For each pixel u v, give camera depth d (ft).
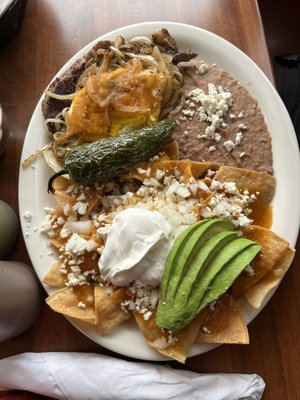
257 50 1.43
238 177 1.25
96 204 1.29
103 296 1.20
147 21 1.50
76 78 1.36
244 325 1.15
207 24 1.47
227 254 1.14
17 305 1.21
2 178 1.43
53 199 1.35
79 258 1.24
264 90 1.33
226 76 1.35
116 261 1.19
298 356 1.24
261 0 1.70
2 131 1.35
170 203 1.25
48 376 1.24
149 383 1.21
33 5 1.55
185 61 1.38
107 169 1.24
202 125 1.32
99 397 1.22
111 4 1.52
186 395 1.21
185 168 1.25
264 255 1.18
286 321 1.26
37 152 1.36
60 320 1.32
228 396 1.20
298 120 1.58
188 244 1.14
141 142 1.24
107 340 1.21
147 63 1.34
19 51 1.51
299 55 1.67
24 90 1.49
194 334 1.16
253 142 1.30
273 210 1.27
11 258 1.39
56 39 1.51
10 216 1.34
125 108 1.28
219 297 1.17
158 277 1.17
